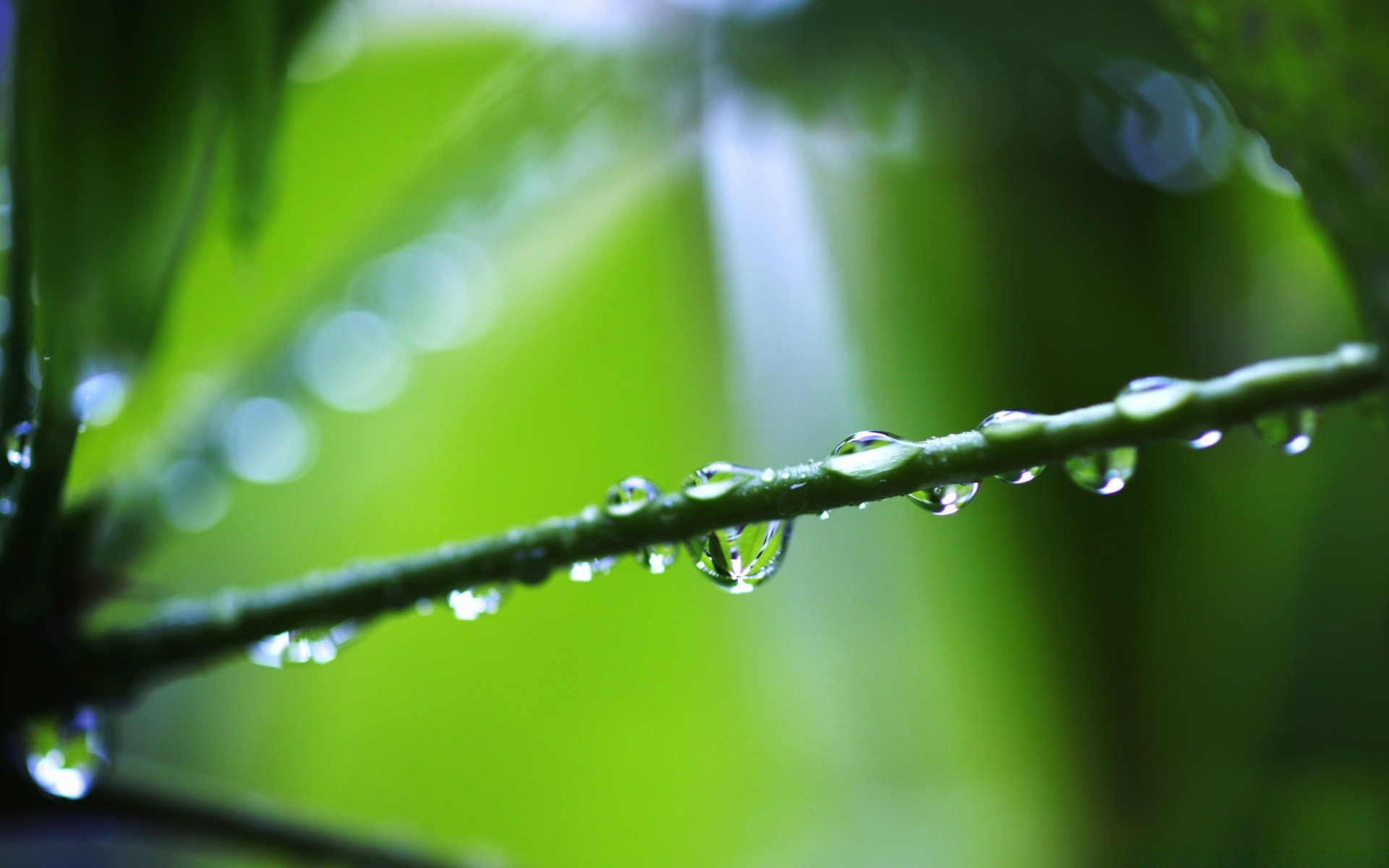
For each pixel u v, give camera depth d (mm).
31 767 198
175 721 311
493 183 229
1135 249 277
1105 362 280
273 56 194
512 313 274
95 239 190
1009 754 311
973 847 312
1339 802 258
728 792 337
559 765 329
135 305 192
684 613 331
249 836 204
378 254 227
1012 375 286
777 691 333
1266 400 179
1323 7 178
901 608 317
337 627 201
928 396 292
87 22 189
